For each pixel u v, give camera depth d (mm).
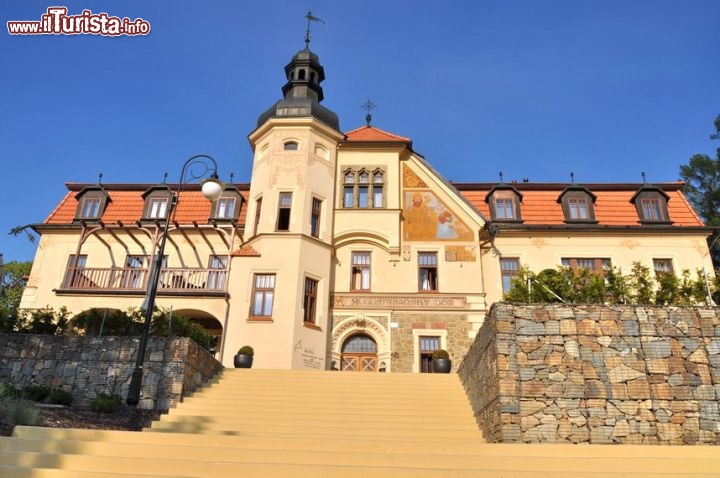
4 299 32969
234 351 20125
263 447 8984
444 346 21375
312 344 20609
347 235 23125
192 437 8992
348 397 13430
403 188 24391
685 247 23578
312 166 23422
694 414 10141
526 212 25266
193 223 24375
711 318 10898
